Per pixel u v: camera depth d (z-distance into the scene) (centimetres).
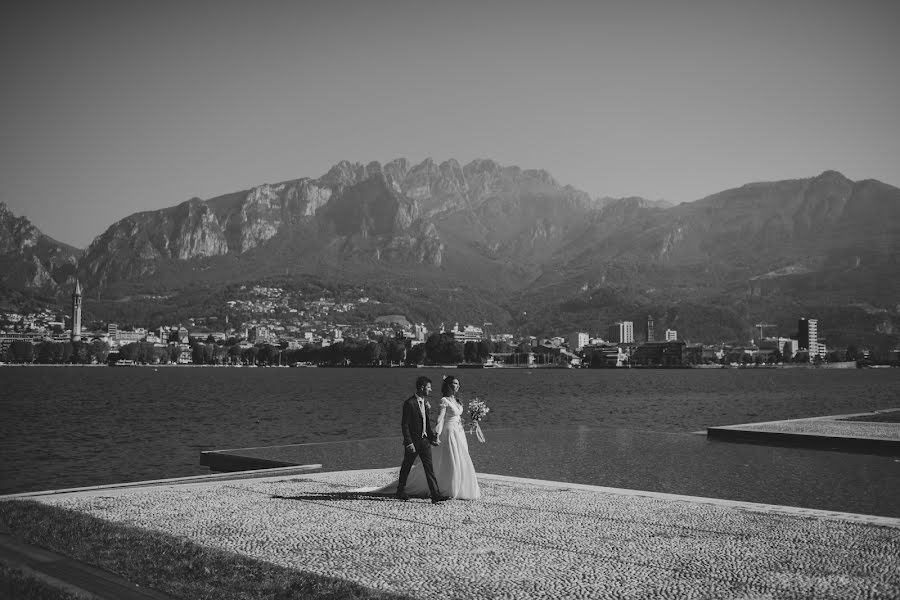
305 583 1083
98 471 4231
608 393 15188
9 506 1644
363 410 9500
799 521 1566
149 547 1284
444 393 1847
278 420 7900
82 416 8638
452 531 1460
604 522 1549
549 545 1348
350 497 1855
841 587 1098
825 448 3203
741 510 1689
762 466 2622
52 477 4016
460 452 1819
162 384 19188
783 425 3853
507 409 9919
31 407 10269
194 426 7256
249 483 2102
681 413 8794
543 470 2512
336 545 1344
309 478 2203
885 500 1978
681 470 2514
